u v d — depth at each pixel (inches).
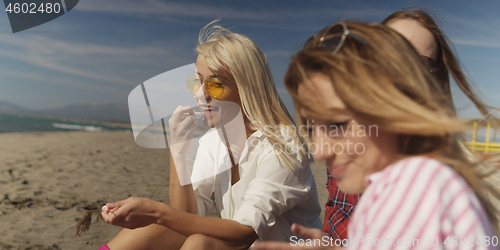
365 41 22.0
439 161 20.7
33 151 317.4
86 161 247.6
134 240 56.7
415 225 17.4
